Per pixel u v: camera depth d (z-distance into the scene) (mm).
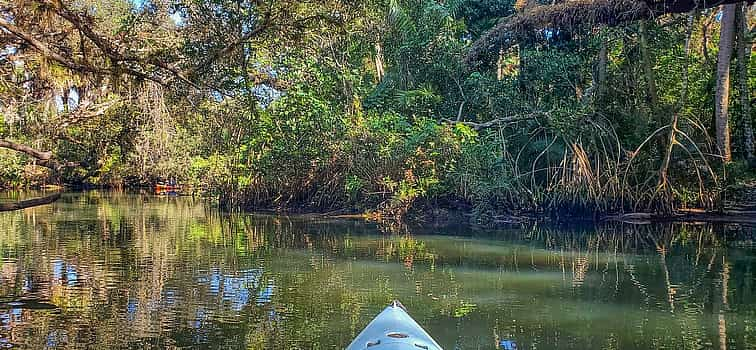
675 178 17797
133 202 25797
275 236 13969
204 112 14633
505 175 18734
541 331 6297
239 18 7988
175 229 15367
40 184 33656
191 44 8164
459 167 18516
